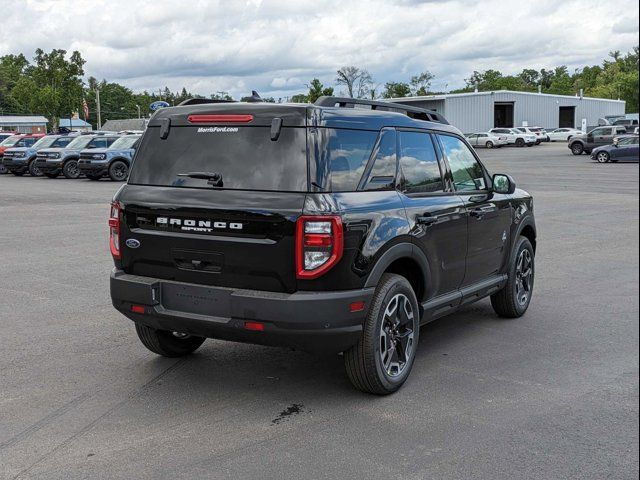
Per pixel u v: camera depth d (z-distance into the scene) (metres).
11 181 27.11
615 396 4.71
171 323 4.62
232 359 5.58
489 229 6.02
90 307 7.19
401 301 4.81
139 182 4.84
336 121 4.49
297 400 4.69
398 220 4.70
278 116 4.40
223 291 4.39
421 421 4.32
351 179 4.48
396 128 5.02
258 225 4.26
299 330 4.21
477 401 4.65
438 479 3.57
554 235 12.25
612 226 13.40
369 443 4.01
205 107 4.71
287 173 4.30
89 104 143.50
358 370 4.60
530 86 149.38
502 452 3.87
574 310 7.09
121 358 5.58
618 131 43.00
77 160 28.42
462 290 5.74
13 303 7.36
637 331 6.29
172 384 5.00
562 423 4.27
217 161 4.54
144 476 3.63
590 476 3.59
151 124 4.92
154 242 4.66
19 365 5.39
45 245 11.12
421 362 5.49
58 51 58.50
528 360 5.52
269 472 3.66
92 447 3.97
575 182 24.44
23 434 4.14
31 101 58.50
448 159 5.65
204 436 4.12
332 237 4.18
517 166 34.09
